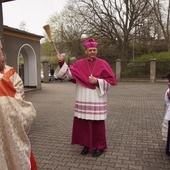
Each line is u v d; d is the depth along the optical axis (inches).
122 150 186.1
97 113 167.3
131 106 401.7
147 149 188.5
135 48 1309.1
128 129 249.0
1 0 282.4
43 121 288.2
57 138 217.8
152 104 422.9
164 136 172.4
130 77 1059.3
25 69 669.3
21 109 92.4
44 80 1038.4
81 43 1298.0
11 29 536.4
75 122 175.9
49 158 170.2
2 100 86.8
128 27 1190.9
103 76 170.1
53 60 1438.2
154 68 984.3
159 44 1300.4
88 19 1191.6
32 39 637.3
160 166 157.2
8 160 88.7
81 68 172.1
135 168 154.1
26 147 92.7
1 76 91.0
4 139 87.7
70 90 690.2
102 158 170.1
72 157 171.9
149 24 1215.6
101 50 1264.8
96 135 173.9
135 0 1152.8
